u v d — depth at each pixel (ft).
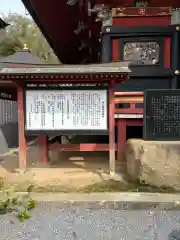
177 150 25.29
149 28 41.39
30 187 24.81
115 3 42.37
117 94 34.65
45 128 28.94
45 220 18.88
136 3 41.70
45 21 50.44
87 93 28.48
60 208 20.94
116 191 23.90
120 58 42.09
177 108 28.07
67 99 28.66
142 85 41.98
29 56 70.38
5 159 38.60
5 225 18.15
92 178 27.96
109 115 28.37
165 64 41.55
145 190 24.23
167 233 16.93
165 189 24.44
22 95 28.99
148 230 17.34
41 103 28.84
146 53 41.83
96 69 26.96
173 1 41.65
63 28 54.03
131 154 27.30
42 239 16.38
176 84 41.34
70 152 43.14
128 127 41.19
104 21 42.55
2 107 50.37
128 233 17.01
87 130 28.60
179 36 41.04
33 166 33.12
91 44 62.03
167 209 20.81
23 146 29.37
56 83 28.68
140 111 34.19
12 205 21.08
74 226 17.98
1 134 47.39
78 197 22.35
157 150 25.32
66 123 28.73
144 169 25.13
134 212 20.25
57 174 29.45
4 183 26.32
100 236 16.66
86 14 47.96
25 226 18.01
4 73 26.66
